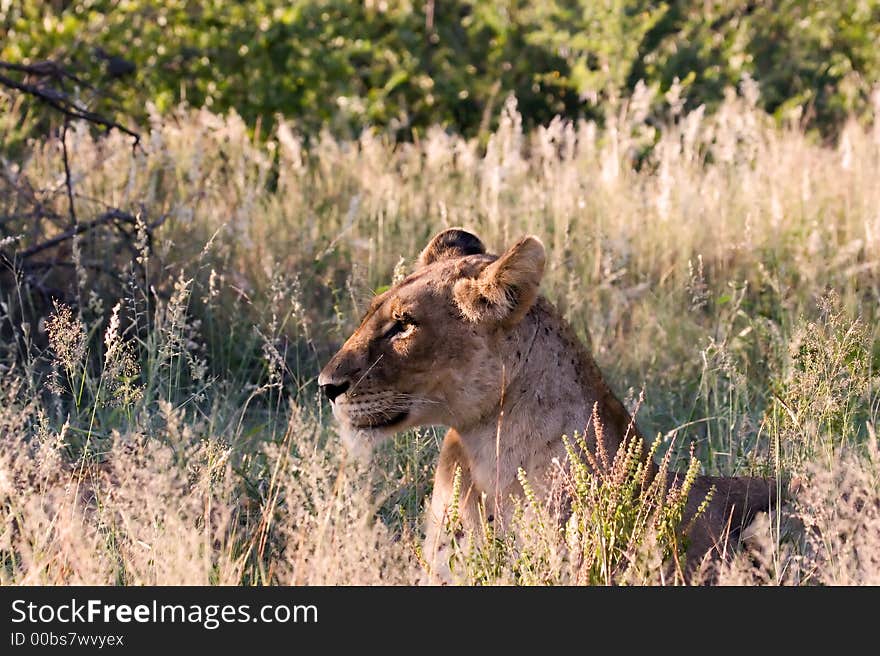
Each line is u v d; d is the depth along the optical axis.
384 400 7.68
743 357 12.30
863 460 8.47
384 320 7.74
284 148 18.91
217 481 8.52
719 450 10.41
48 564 7.61
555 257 14.82
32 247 12.78
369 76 23.08
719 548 7.80
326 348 13.02
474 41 24.67
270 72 20.72
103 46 19.61
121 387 9.40
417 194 17.84
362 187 17.92
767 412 10.68
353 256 15.23
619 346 13.32
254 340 12.29
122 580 7.80
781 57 24.89
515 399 7.61
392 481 9.04
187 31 20.59
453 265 7.84
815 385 9.73
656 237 16.09
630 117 21.48
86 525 8.21
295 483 7.86
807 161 18.22
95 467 9.02
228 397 11.25
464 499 7.71
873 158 18.88
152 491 7.64
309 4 21.64
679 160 18.55
